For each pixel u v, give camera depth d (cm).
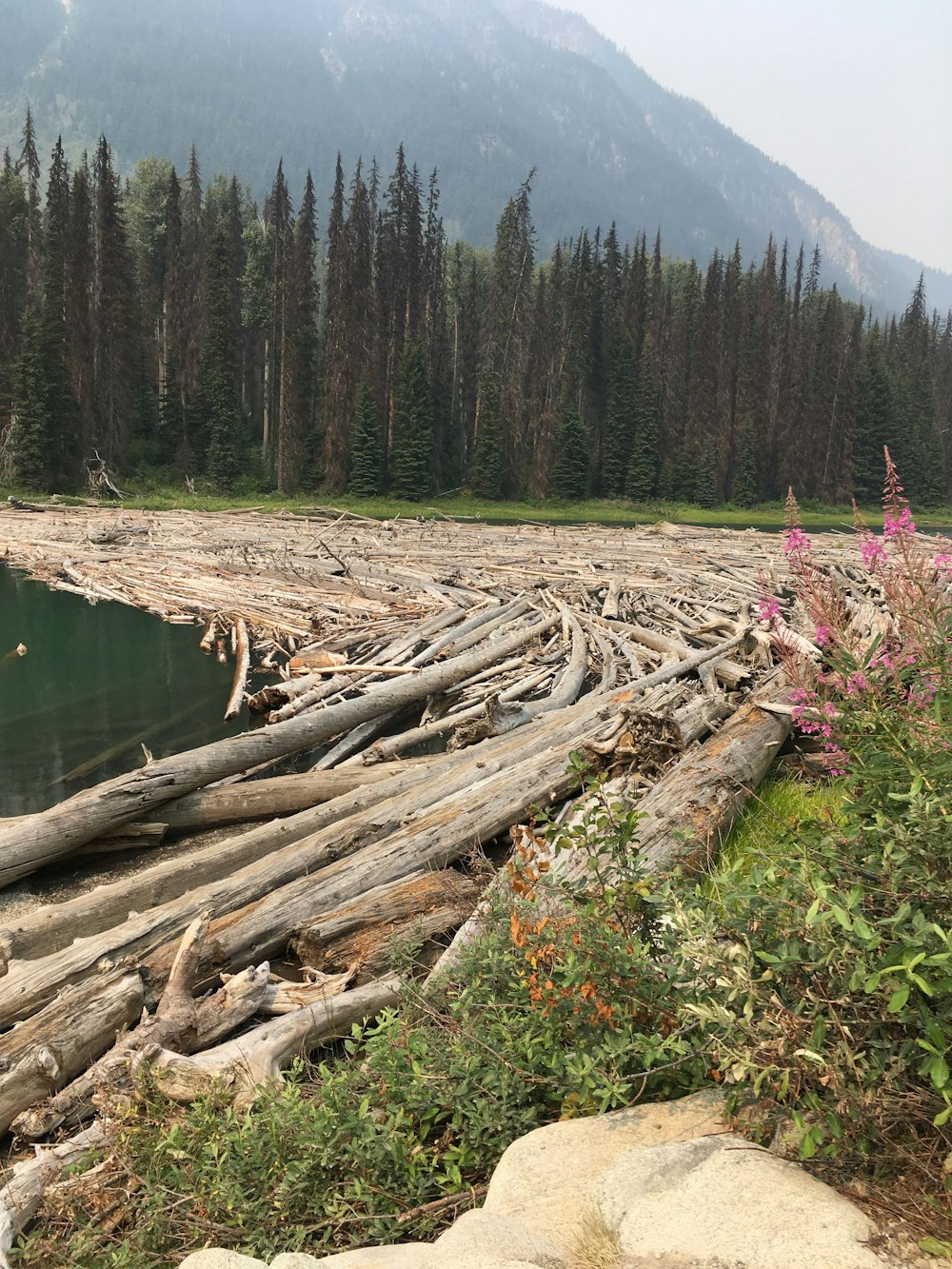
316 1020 496
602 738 836
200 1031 491
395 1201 330
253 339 7575
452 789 812
